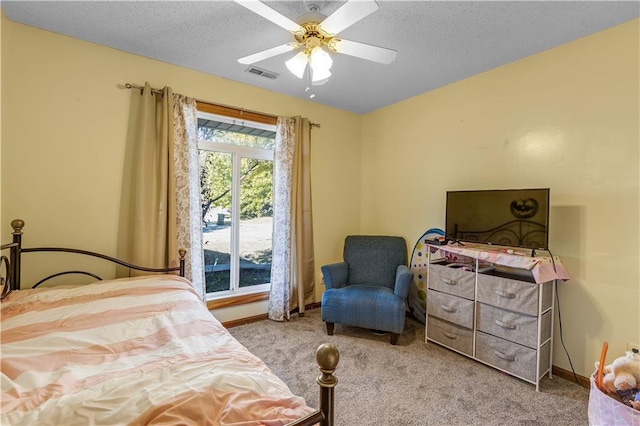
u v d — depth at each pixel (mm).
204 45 2277
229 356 1099
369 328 2666
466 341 2385
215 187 3004
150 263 2375
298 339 2695
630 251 1900
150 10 1865
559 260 2162
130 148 2400
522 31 2018
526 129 2375
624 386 1403
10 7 1835
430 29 2002
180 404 776
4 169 1967
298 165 3234
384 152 3613
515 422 1686
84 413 748
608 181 1981
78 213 2221
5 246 1756
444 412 1758
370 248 3285
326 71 1933
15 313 1470
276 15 1506
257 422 766
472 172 2740
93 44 2248
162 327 1337
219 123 3006
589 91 2055
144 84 2447
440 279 2570
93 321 1388
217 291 3049
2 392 834
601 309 2012
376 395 1909
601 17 1858
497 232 2334
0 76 1840
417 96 3225
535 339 2002
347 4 1384
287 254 3182
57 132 2135
